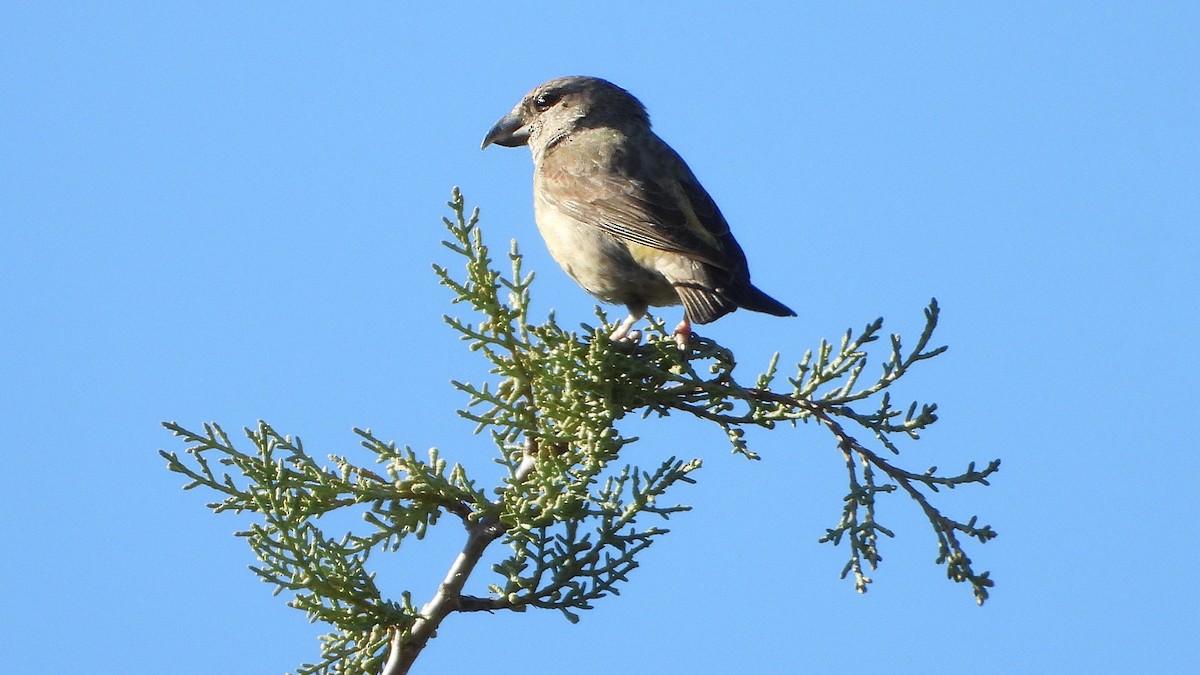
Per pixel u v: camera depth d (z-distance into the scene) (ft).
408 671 30.40
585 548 30.99
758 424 34.53
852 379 33.76
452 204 32.81
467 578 30.78
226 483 30.73
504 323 33.09
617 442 31.73
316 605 29.89
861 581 31.14
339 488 30.78
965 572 30.60
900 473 32.19
